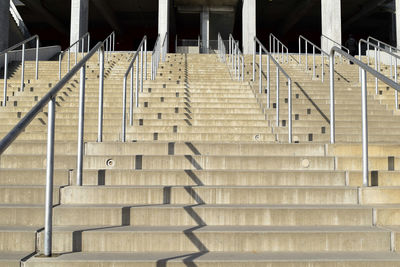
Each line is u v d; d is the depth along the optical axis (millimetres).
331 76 4016
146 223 2715
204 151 3826
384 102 6938
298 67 10594
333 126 3936
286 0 24203
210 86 7633
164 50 13070
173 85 7590
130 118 5215
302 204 2961
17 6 24984
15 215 2678
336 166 3516
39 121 5414
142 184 3205
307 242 2492
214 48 22656
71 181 3188
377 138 5203
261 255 2381
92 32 31078
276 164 3510
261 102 6578
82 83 3133
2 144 1908
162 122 5582
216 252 2461
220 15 23781
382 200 2998
